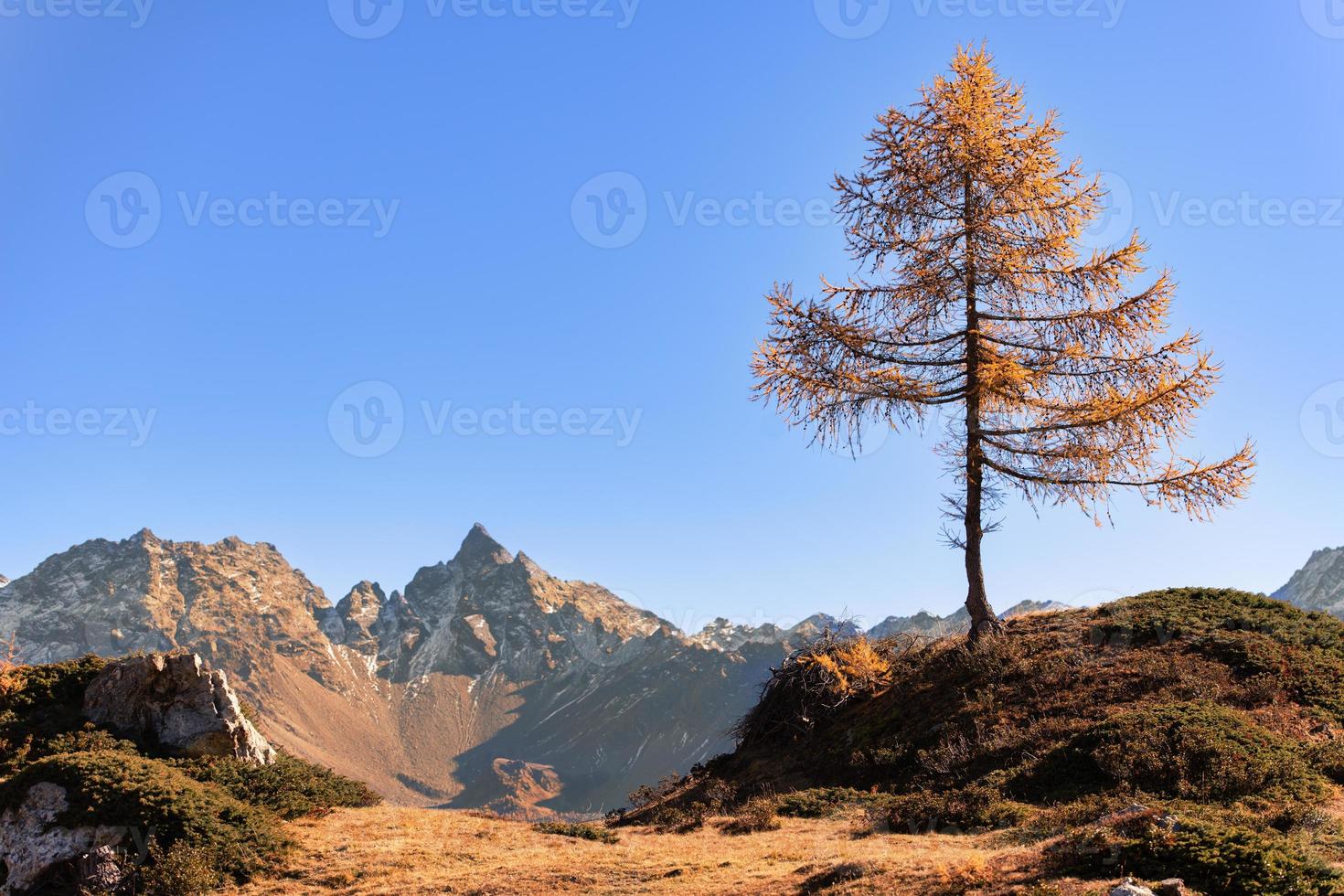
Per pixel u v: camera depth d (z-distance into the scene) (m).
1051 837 14.68
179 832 18.17
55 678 24.70
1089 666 23.78
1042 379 25.25
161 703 23.23
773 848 17.39
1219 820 13.59
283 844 19.20
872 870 13.69
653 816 25.12
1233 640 23.56
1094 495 25.05
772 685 30.83
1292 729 18.94
